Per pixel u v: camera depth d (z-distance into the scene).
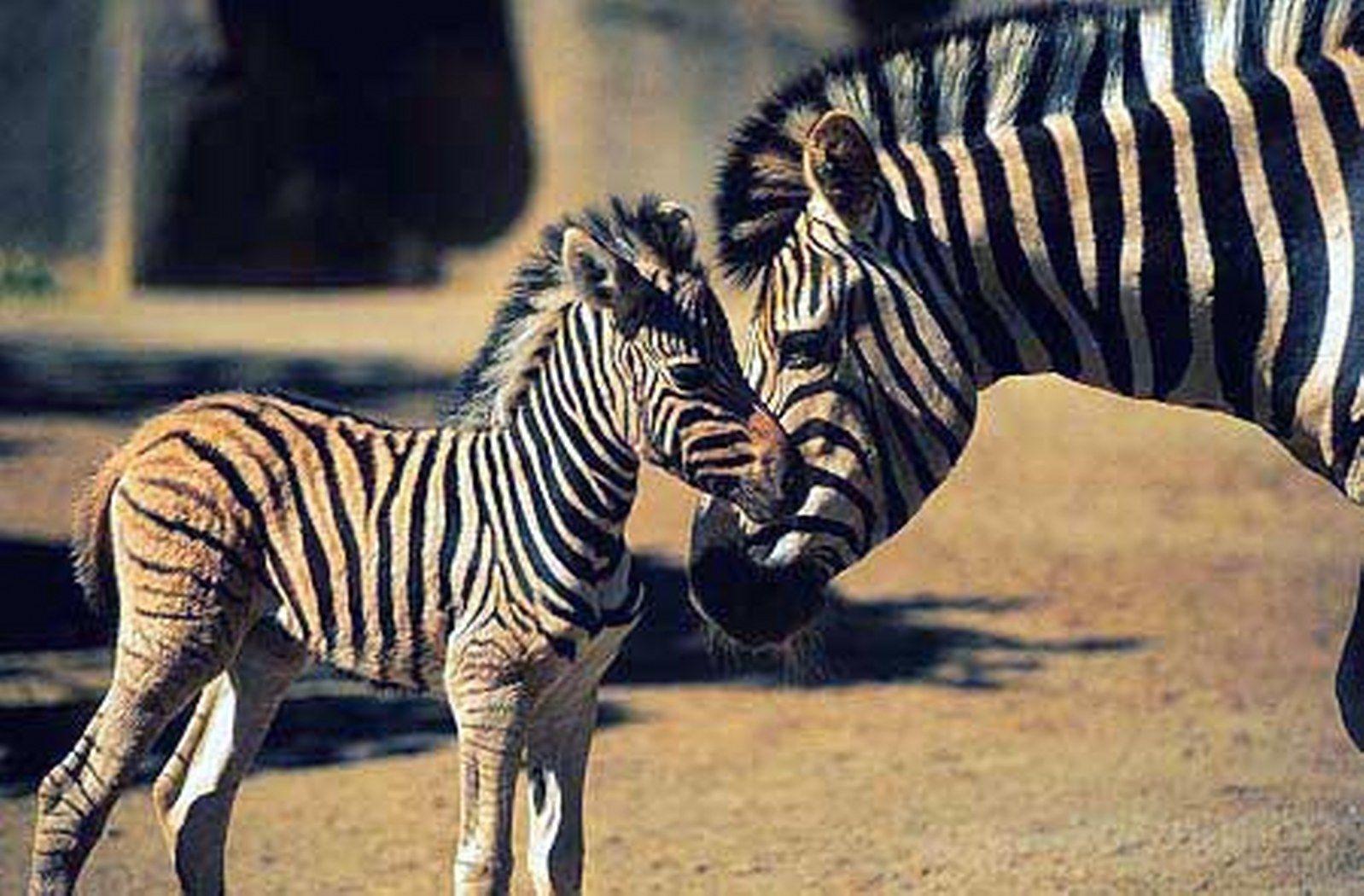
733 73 40.44
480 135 42.84
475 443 8.34
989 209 7.99
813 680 15.55
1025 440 26.19
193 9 40.75
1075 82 8.18
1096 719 14.59
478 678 8.09
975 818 12.09
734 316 18.91
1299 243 7.93
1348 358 7.88
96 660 15.36
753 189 8.07
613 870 11.19
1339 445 7.95
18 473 22.17
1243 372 8.05
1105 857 11.26
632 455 8.07
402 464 8.37
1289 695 15.24
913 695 15.27
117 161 40.38
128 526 8.51
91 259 40.38
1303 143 7.98
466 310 37.91
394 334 34.00
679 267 8.01
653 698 15.12
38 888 8.45
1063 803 12.40
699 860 11.34
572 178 40.41
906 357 7.89
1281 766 13.21
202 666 8.45
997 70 8.19
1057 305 8.04
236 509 8.42
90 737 8.49
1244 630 17.36
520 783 12.52
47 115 40.78
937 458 7.96
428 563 8.22
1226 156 8.00
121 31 40.72
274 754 13.41
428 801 12.45
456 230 42.69
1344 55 8.10
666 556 19.62
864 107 8.17
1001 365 8.09
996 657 16.48
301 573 8.40
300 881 10.94
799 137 8.11
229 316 36.22
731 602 7.94
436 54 42.88
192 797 8.64
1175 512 22.23
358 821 12.03
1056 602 18.38
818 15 41.28
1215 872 10.95
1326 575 19.41
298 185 41.56
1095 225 7.98
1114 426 27.05
